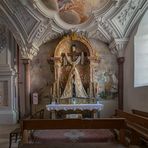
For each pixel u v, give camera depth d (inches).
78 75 502.6
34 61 517.0
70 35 506.0
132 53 458.9
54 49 518.3
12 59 516.1
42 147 201.2
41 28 477.7
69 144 209.3
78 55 516.4
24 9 434.9
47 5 427.2
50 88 503.5
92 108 460.4
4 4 425.1
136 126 308.0
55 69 501.7
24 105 511.5
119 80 508.1
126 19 463.5
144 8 439.2
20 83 518.6
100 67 517.7
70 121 231.8
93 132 335.0
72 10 449.4
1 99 514.0
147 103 374.3
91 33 508.4
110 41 513.3
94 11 449.4
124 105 504.7
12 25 469.7
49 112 503.5
